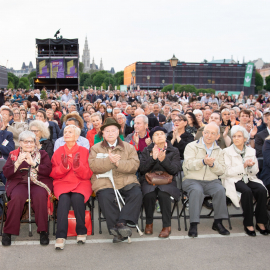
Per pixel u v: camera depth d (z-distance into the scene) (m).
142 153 4.64
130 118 8.89
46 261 3.37
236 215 4.32
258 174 5.31
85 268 3.23
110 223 3.89
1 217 4.38
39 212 3.75
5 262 3.33
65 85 31.30
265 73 135.62
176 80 63.47
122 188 4.27
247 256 3.52
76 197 3.91
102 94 18.03
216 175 4.52
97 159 4.14
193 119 6.34
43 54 30.42
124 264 3.32
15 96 18.81
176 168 4.34
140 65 62.66
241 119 6.48
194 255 3.53
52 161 4.30
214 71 63.88
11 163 4.02
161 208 4.11
